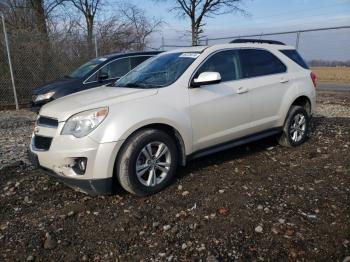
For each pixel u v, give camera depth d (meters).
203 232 3.21
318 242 3.01
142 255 2.93
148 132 3.89
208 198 3.88
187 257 2.88
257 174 4.57
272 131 5.42
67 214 3.64
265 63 5.34
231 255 2.88
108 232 3.29
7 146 6.50
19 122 9.08
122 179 3.79
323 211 3.53
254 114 5.04
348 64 15.99
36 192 4.22
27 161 5.41
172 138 4.27
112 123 3.68
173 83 4.29
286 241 3.03
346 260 2.77
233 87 4.74
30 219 3.59
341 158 5.13
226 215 3.50
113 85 4.91
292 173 4.59
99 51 14.48
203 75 4.28
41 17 15.63
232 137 4.84
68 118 3.74
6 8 15.64
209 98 4.46
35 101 8.56
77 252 3.00
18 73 12.21
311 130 6.88
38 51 12.57
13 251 3.06
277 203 3.72
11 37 12.05
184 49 5.02
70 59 13.42
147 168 3.93
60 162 3.70
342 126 7.18
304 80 5.78
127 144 3.78
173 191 4.09
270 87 5.21
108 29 16.25
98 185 3.70
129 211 3.65
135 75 4.93
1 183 4.55
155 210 3.65
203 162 5.06
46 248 3.08
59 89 8.26
